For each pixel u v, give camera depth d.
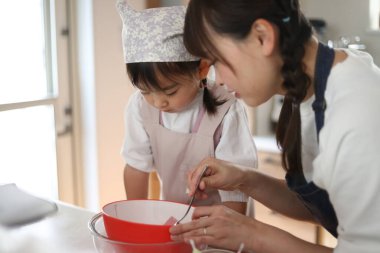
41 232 0.95
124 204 0.94
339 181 0.69
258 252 0.82
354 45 2.54
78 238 0.92
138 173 1.25
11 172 1.82
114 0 2.04
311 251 0.78
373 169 0.66
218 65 0.76
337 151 0.68
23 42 1.80
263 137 2.62
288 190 1.02
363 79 0.71
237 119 1.14
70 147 2.05
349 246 0.70
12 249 0.87
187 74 0.99
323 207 0.83
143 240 0.81
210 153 1.15
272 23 0.69
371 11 2.55
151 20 0.97
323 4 2.65
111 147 2.14
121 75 2.14
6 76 1.75
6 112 1.75
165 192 1.25
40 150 1.92
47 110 1.91
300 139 0.84
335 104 0.71
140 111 1.22
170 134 1.18
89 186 2.11
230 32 0.71
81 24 1.96
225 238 0.81
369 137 0.66
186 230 0.81
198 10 0.73
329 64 0.74
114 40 2.07
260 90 0.76
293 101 0.79
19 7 1.76
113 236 0.83
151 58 0.96
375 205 0.67
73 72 2.00
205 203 1.17
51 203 1.07
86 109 2.04
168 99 1.02
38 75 1.89
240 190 1.04
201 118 1.16
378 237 0.67
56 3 1.88
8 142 1.78
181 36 0.96
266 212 2.39
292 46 0.71
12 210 1.01
